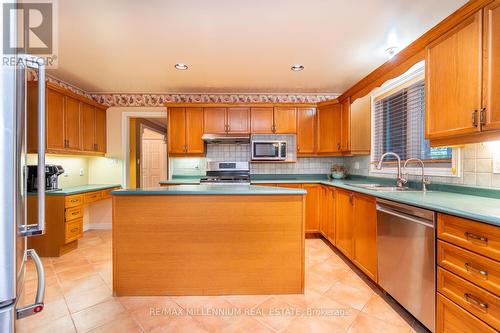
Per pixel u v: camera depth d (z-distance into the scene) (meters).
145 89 3.82
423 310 1.53
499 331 1.11
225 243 1.99
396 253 1.79
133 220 1.98
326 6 1.81
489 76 1.34
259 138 3.91
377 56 2.64
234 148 4.14
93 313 1.76
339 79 3.37
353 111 3.34
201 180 3.72
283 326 1.62
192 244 1.99
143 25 2.05
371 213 2.13
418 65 2.49
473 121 1.42
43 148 0.85
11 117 0.66
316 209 3.57
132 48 2.45
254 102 3.98
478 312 1.20
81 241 3.40
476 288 1.21
